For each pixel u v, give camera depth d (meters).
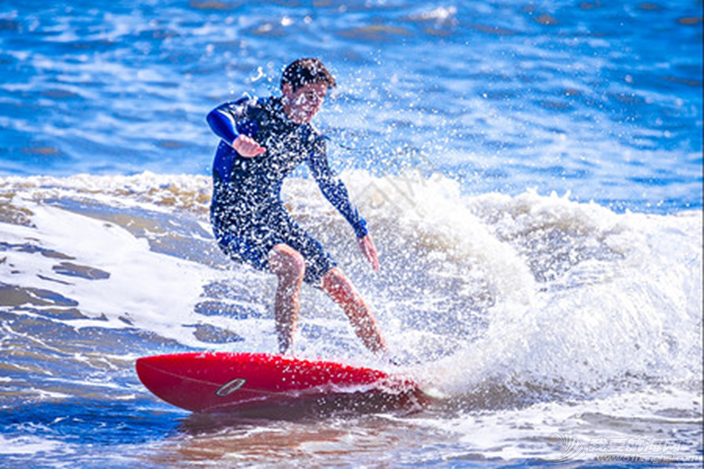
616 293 20.47
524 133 37.00
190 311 21.44
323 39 46.41
